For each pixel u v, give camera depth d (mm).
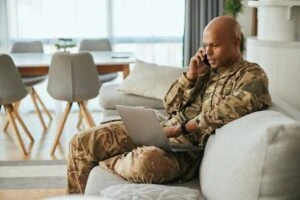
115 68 4352
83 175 2408
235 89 2090
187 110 2404
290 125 1472
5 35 5727
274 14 3949
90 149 2379
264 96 2006
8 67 3836
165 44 6062
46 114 5324
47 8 5812
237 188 1528
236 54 2199
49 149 4043
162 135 2072
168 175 2014
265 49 3938
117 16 5930
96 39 5352
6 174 3428
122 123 2469
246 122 1700
